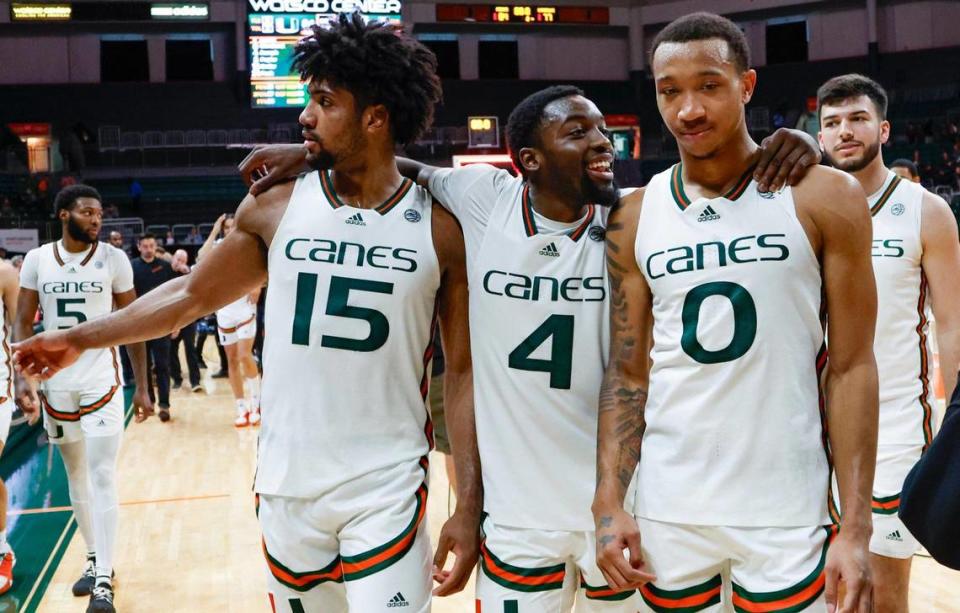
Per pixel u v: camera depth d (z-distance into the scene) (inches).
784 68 937.5
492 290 93.3
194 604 164.2
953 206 733.3
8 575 173.8
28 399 162.1
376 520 88.7
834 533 78.0
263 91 837.8
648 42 965.8
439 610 156.5
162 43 916.0
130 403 381.1
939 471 71.7
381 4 845.2
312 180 95.5
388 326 90.8
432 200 96.3
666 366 80.9
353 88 90.3
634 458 84.0
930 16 896.3
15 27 897.5
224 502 233.9
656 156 956.6
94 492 163.8
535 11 951.0
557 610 94.3
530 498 92.1
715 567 80.5
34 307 181.2
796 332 77.4
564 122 89.5
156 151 902.4
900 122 895.7
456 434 96.0
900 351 121.5
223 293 98.5
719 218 79.2
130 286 188.5
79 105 910.4
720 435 77.9
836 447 78.3
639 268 83.9
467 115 955.3
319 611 94.3
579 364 92.2
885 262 121.6
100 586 159.2
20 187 861.8
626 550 85.4
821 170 78.7
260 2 830.5
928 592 154.5
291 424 90.5
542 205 93.8
